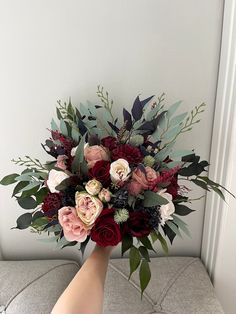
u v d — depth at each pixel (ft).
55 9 3.00
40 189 2.90
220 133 3.29
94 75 3.25
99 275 2.65
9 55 3.14
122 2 2.99
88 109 3.17
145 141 2.91
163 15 3.05
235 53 2.93
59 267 3.72
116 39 3.12
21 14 3.00
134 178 2.55
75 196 2.53
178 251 4.11
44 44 3.11
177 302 3.34
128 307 3.30
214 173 3.47
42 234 3.96
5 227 3.92
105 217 2.49
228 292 3.86
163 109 3.39
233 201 3.37
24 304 3.27
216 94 3.35
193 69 3.26
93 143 2.84
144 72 3.25
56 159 2.94
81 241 2.49
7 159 3.56
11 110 3.35
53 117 3.39
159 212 2.57
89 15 3.03
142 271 2.66
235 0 2.81
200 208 3.87
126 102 3.35
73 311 2.34
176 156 2.93
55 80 3.26
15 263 3.83
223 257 3.67
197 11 3.05
